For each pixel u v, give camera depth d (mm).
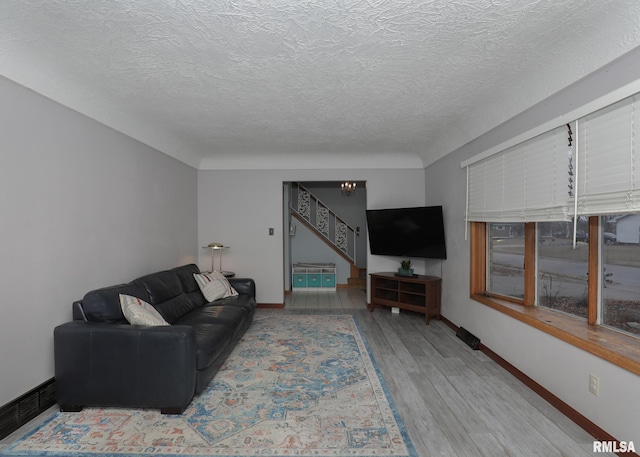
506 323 3277
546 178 2734
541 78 2623
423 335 4355
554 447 2117
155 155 4395
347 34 2135
